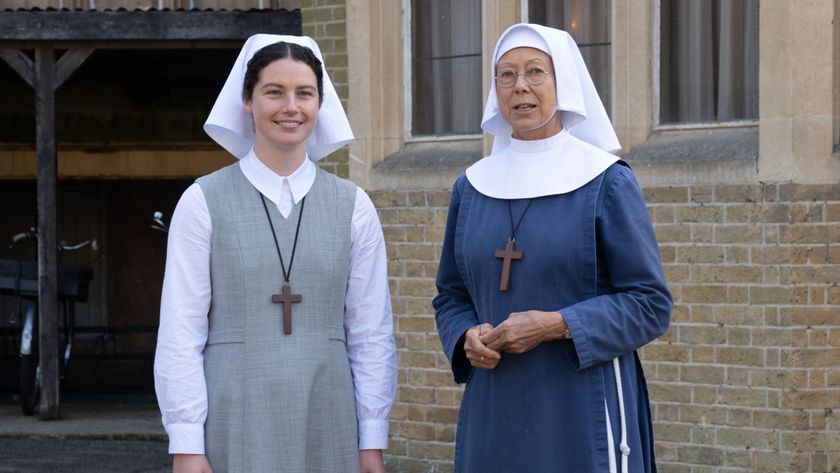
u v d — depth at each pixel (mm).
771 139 5391
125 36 7867
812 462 5363
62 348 9227
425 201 6410
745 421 5473
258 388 3217
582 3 6254
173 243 3279
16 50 8156
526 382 3215
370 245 3418
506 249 3242
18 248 12523
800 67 5332
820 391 5363
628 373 3270
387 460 6559
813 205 5352
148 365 10922
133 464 7207
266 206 3305
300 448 3219
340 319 3354
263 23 7723
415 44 6809
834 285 5363
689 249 5613
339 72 6777
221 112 3355
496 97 3389
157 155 11914
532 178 3283
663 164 5684
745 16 5793
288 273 3271
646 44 5910
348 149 6746
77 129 11938
